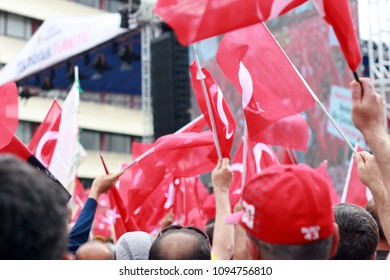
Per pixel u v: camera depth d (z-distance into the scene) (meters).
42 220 1.97
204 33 3.09
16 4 34.03
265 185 2.57
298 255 2.52
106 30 22.06
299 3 3.40
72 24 23.39
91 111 36.16
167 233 3.65
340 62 17.62
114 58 26.83
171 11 3.10
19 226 1.91
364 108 3.12
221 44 5.01
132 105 38.19
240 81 4.96
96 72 26.80
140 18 21.27
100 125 36.47
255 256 2.67
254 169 6.48
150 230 9.05
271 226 2.52
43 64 24.64
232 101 19.77
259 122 4.88
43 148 7.94
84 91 30.78
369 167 3.66
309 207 2.50
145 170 7.37
